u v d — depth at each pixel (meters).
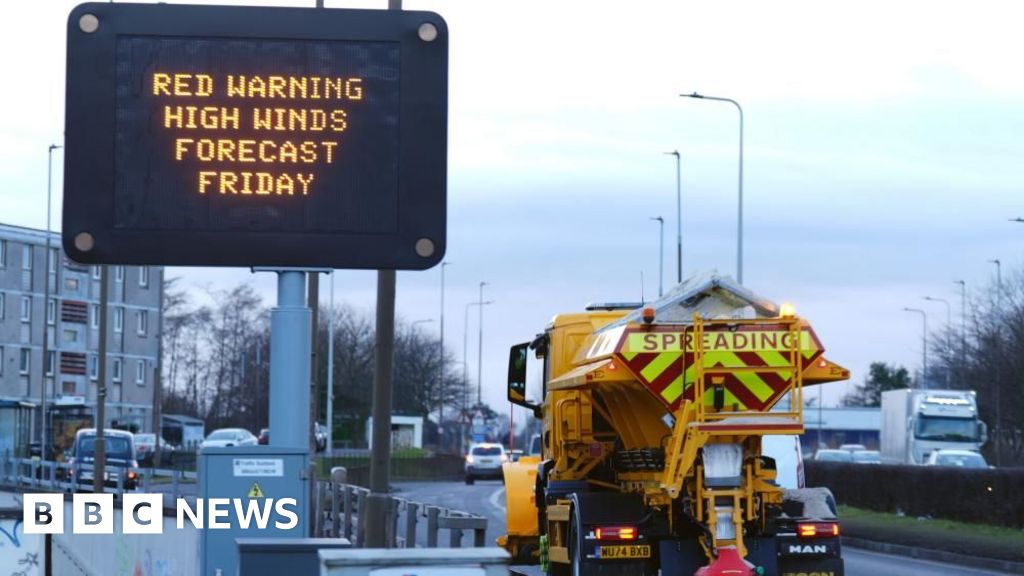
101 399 50.00
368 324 141.00
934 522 44.28
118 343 127.69
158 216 14.81
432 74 15.09
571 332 24.70
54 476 52.62
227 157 14.88
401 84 15.05
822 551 19.98
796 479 25.97
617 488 23.30
